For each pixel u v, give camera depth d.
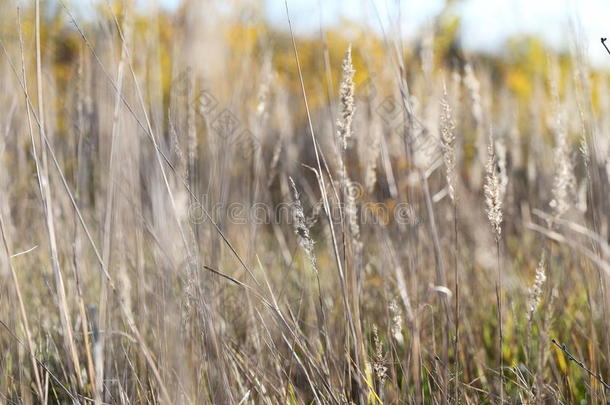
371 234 2.48
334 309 2.29
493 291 2.41
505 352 2.28
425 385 2.21
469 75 2.51
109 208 2.09
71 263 2.30
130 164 2.17
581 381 2.22
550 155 2.66
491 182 2.04
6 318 2.19
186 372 1.96
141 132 2.17
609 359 2.12
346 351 2.05
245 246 2.38
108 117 2.29
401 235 2.31
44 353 2.22
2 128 2.39
